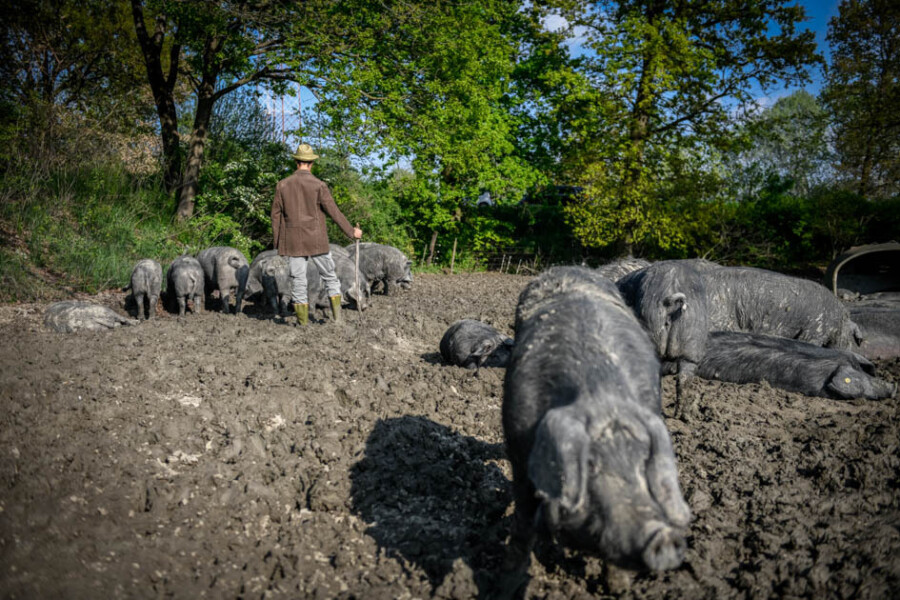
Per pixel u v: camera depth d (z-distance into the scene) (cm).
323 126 1623
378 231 1991
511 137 2245
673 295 558
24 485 391
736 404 673
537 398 296
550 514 251
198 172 1623
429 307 1224
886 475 481
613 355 299
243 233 1652
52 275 1116
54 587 314
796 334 814
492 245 2406
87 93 1755
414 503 443
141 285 948
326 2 1441
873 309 970
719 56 1927
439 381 686
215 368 650
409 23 1543
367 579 362
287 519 418
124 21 1811
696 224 1952
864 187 2512
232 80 1769
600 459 244
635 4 1992
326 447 499
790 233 2286
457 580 348
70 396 532
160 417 522
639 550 224
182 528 393
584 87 1878
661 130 1988
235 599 341
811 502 441
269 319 980
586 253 2395
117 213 1377
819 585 348
